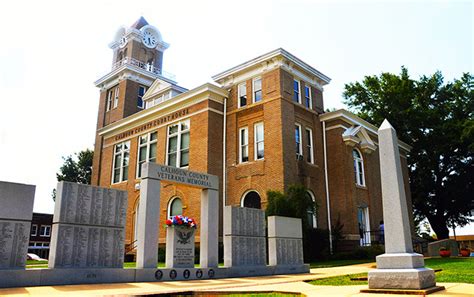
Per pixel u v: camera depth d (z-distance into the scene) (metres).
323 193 24.31
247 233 14.09
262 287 9.12
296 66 24.69
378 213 26.50
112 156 31.08
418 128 36.50
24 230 9.25
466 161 36.03
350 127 26.25
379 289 7.64
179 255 12.08
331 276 11.81
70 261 9.90
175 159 25.62
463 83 37.62
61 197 10.05
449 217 39.94
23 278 8.92
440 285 8.29
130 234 26.73
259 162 22.77
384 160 8.88
